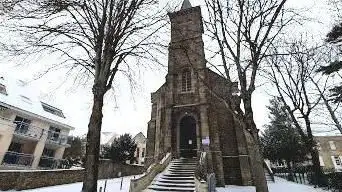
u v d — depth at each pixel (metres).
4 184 12.34
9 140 22.09
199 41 25.14
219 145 20.05
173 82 24.36
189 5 31.89
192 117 22.72
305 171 25.77
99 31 8.95
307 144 18.97
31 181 13.87
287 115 25.83
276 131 28.67
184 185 14.47
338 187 14.63
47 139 27.61
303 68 19.94
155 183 15.23
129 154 32.31
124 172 25.33
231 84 10.40
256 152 8.96
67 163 30.25
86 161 7.50
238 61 10.08
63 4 8.12
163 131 22.34
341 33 14.28
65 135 30.25
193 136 22.55
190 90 23.55
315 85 19.41
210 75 23.39
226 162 20.34
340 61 14.12
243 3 10.06
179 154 21.05
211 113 21.39
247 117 9.35
